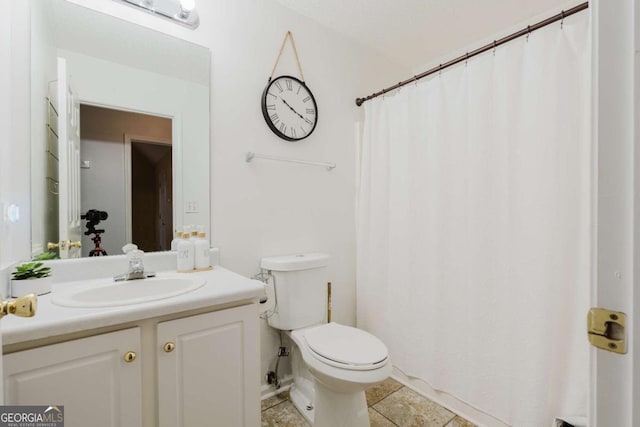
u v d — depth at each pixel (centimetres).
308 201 194
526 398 130
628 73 39
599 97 41
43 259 112
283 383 179
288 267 160
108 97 131
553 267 125
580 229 121
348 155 215
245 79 166
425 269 175
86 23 126
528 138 133
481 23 194
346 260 216
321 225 201
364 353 127
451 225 163
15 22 105
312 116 191
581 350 119
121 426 81
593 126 42
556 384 124
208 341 96
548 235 126
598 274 41
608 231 41
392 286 192
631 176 39
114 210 131
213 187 156
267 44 174
